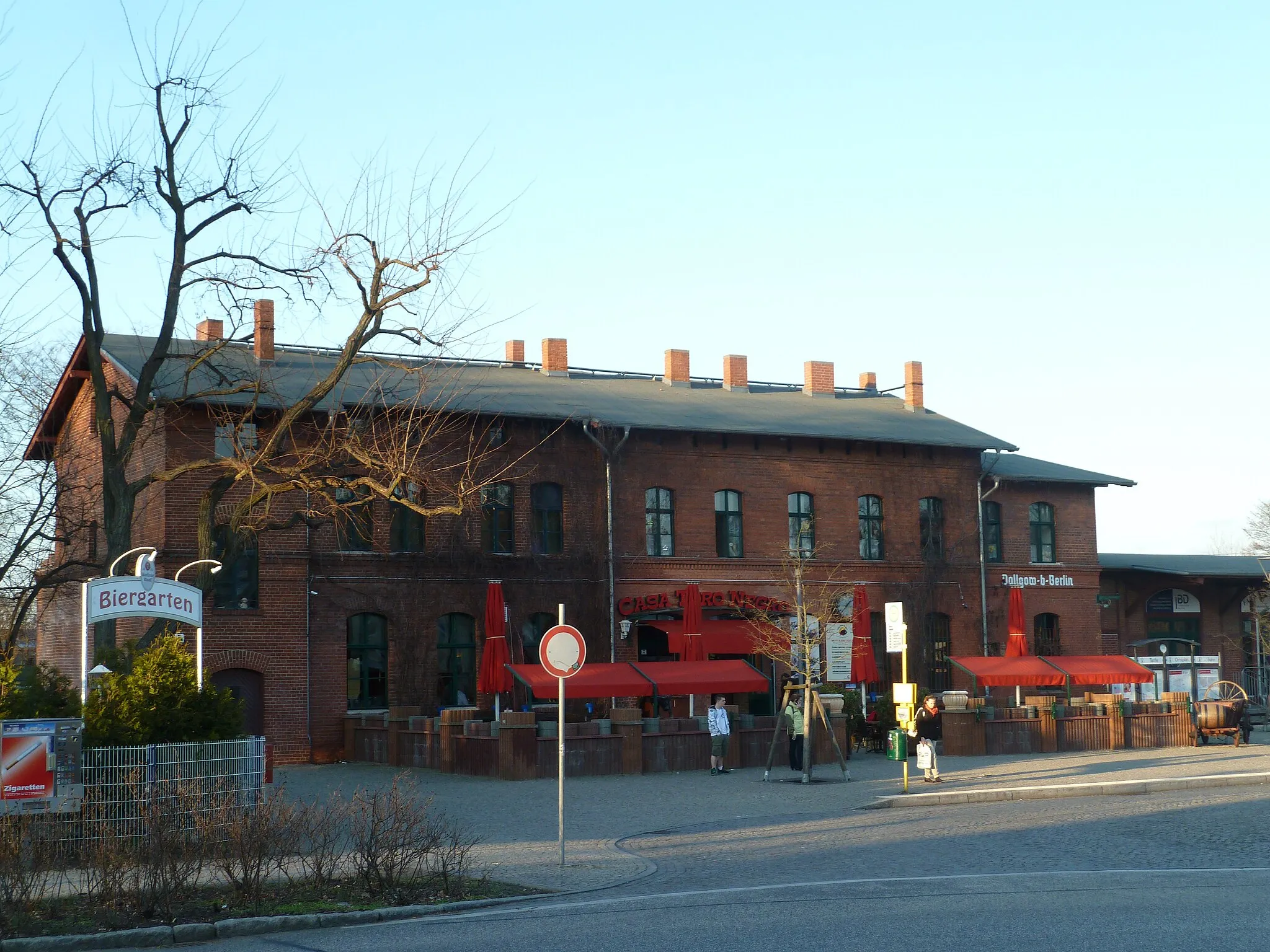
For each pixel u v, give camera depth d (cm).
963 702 3459
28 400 4122
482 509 3941
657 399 4519
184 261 2711
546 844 1869
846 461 4512
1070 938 1047
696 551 4206
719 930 1131
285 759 3553
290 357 4069
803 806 2367
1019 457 5156
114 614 1853
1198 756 3266
